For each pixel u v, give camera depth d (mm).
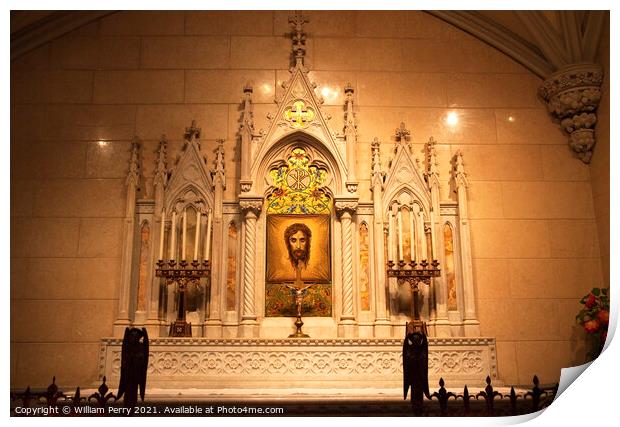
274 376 6359
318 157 7484
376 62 7938
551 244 7395
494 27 8016
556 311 7180
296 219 7289
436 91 7867
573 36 7582
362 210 7309
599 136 7461
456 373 6539
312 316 7016
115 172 7449
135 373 5020
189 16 8016
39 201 7320
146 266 7059
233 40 7949
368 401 5281
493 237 7391
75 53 7836
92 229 7254
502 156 7668
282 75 7848
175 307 6988
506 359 7004
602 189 7340
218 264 7000
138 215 7223
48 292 7043
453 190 7504
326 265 7164
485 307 7164
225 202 7285
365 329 6887
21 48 7734
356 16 8070
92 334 6934
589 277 7301
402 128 7617
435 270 6820
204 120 7652
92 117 7629
